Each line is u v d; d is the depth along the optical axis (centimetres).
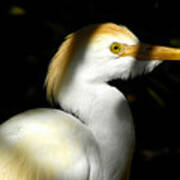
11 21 989
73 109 528
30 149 480
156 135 1023
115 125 529
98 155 523
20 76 1001
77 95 521
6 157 479
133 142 550
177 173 941
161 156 980
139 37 925
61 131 498
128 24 928
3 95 989
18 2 973
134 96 980
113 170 543
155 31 923
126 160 548
